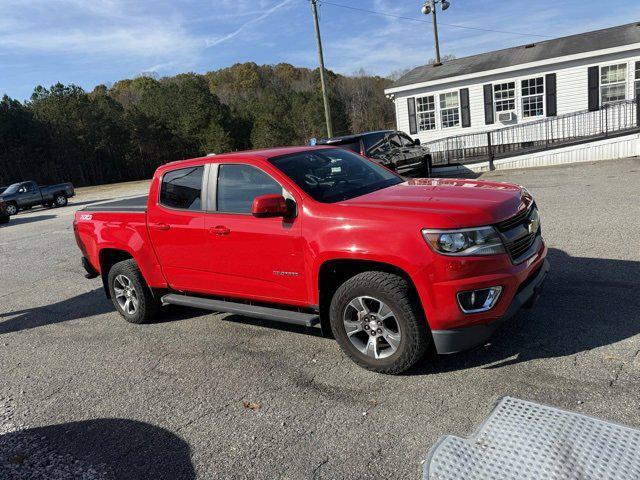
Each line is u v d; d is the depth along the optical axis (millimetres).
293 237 4047
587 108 17812
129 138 63031
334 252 3783
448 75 19734
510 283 3514
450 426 3100
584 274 5367
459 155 19984
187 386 4090
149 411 3771
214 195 4664
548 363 3666
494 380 3547
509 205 3736
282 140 61531
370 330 3830
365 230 3676
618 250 6055
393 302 3611
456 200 3760
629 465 2541
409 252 3494
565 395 3244
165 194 5074
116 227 5488
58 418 3838
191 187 4855
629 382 3293
